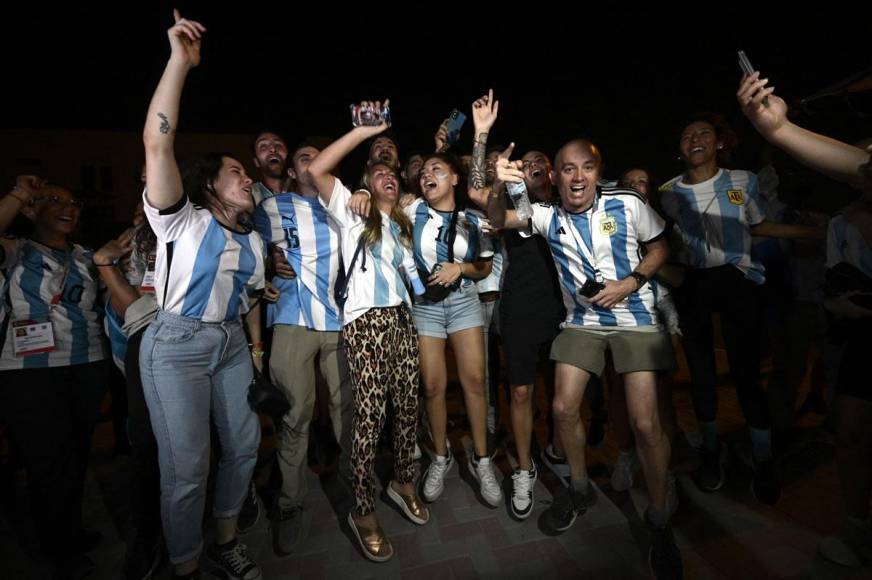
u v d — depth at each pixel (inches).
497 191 94.9
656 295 96.0
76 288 99.3
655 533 83.2
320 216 103.3
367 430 89.4
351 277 91.4
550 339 103.4
